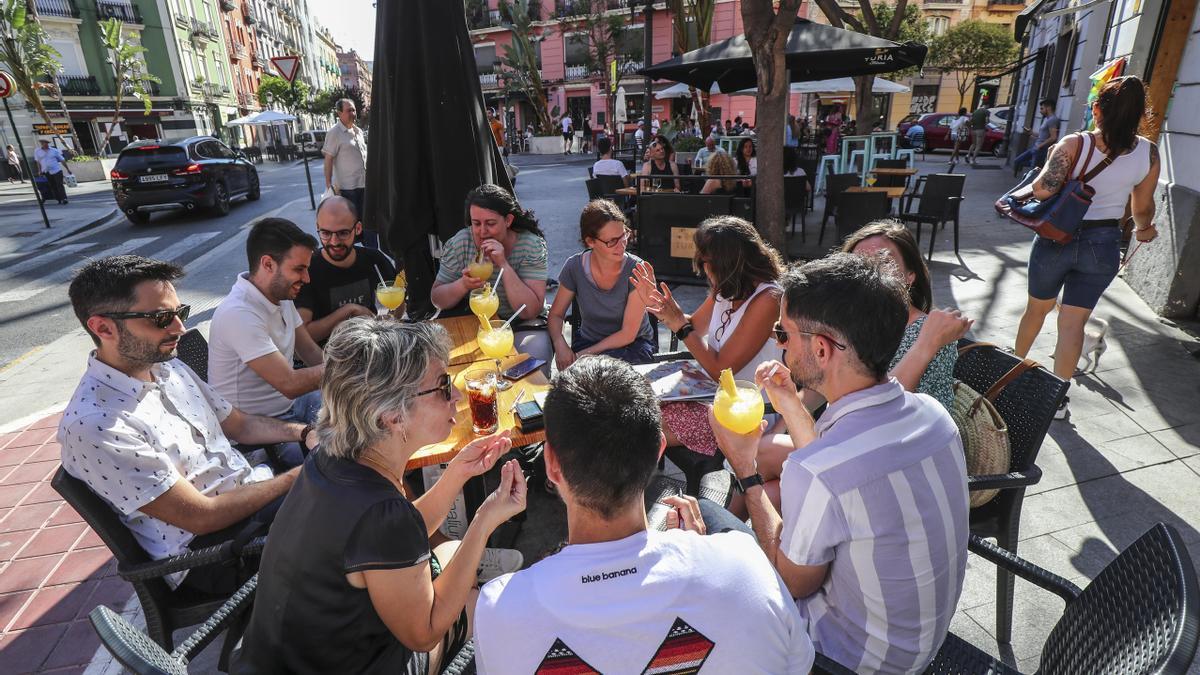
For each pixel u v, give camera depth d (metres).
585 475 1.02
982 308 5.35
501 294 3.58
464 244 3.57
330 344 1.42
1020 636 2.22
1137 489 2.94
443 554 1.88
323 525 1.29
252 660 1.40
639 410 1.05
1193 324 4.78
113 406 1.85
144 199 11.73
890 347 1.30
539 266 3.66
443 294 3.49
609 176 8.70
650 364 2.97
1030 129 15.59
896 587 1.29
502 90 36.38
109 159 25.50
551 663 0.95
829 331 1.31
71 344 5.78
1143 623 1.14
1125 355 4.30
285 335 2.84
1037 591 2.42
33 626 2.47
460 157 3.49
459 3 3.43
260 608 1.37
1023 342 3.70
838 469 1.25
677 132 17.69
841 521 1.25
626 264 3.23
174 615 1.90
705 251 2.59
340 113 7.57
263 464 2.52
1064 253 3.36
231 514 1.92
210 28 36.97
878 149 13.49
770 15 5.90
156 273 1.89
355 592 1.33
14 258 9.57
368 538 1.28
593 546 1.00
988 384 2.34
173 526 1.90
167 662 1.26
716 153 7.35
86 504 1.72
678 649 0.95
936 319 1.88
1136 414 3.57
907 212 7.47
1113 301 5.33
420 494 2.72
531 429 2.11
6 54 22.34
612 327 3.37
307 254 2.69
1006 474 1.96
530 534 2.86
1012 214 3.41
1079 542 2.63
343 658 1.39
